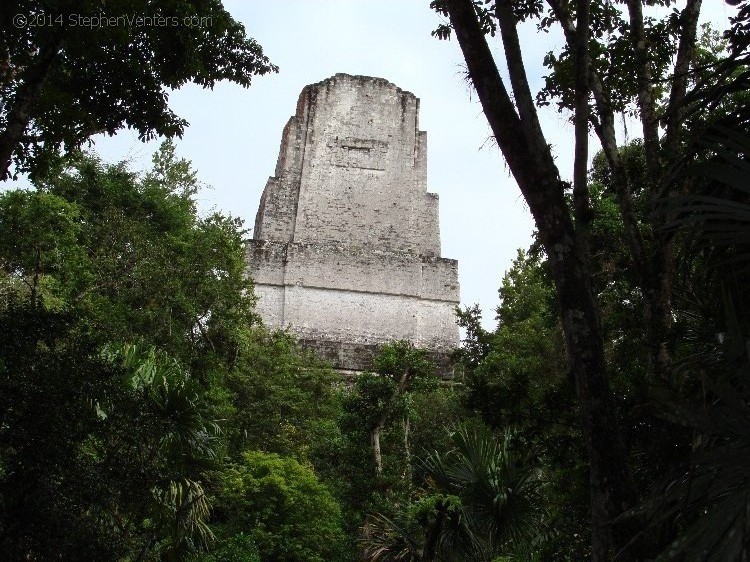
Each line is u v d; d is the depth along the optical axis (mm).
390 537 12883
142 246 24031
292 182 38562
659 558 4773
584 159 7523
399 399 19734
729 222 6395
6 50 10961
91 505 10055
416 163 39562
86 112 11141
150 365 12258
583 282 6816
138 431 10648
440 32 10648
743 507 4672
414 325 35875
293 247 36438
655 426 8141
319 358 31625
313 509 18859
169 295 22609
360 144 39500
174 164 32312
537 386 19266
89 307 20031
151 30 11766
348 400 19891
